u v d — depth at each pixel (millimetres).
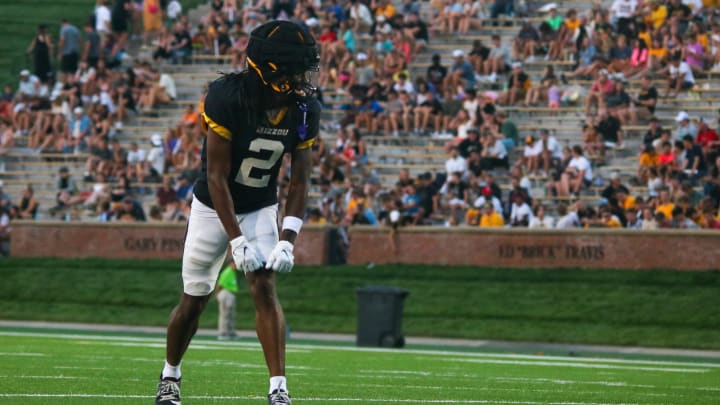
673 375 44781
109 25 113438
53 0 130750
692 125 83812
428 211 83062
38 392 27312
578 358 57500
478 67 96688
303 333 76750
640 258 75625
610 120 87125
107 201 92750
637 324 71688
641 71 92688
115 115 103875
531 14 104250
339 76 99375
